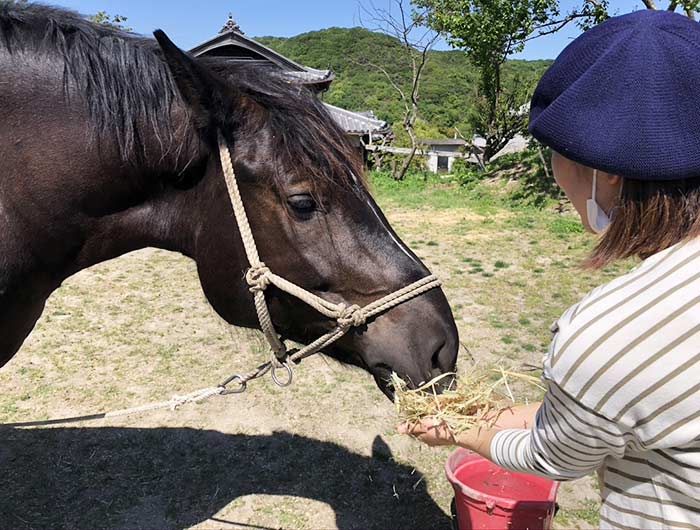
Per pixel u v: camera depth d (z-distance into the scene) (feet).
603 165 2.60
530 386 12.76
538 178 45.50
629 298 2.71
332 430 11.11
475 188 49.75
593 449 2.99
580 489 9.61
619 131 2.53
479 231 32.07
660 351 2.59
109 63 5.35
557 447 3.12
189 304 18.06
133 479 9.59
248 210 5.33
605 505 3.34
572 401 2.88
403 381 5.17
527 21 46.21
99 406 11.76
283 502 9.12
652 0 36.17
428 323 5.43
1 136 5.35
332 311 5.40
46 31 5.45
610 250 2.91
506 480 7.82
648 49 2.55
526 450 3.49
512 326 16.83
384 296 5.39
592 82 2.64
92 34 5.50
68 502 9.02
